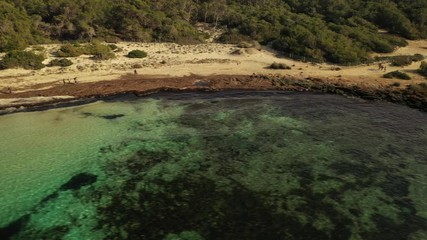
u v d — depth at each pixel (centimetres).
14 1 7481
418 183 2959
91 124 3872
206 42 7381
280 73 5591
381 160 3294
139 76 5291
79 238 2367
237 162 3228
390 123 4056
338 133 3784
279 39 6844
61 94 4559
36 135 3612
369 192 2839
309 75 5528
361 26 7944
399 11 8575
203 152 3378
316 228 2464
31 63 5331
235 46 6956
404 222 2528
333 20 8494
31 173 3006
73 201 2708
